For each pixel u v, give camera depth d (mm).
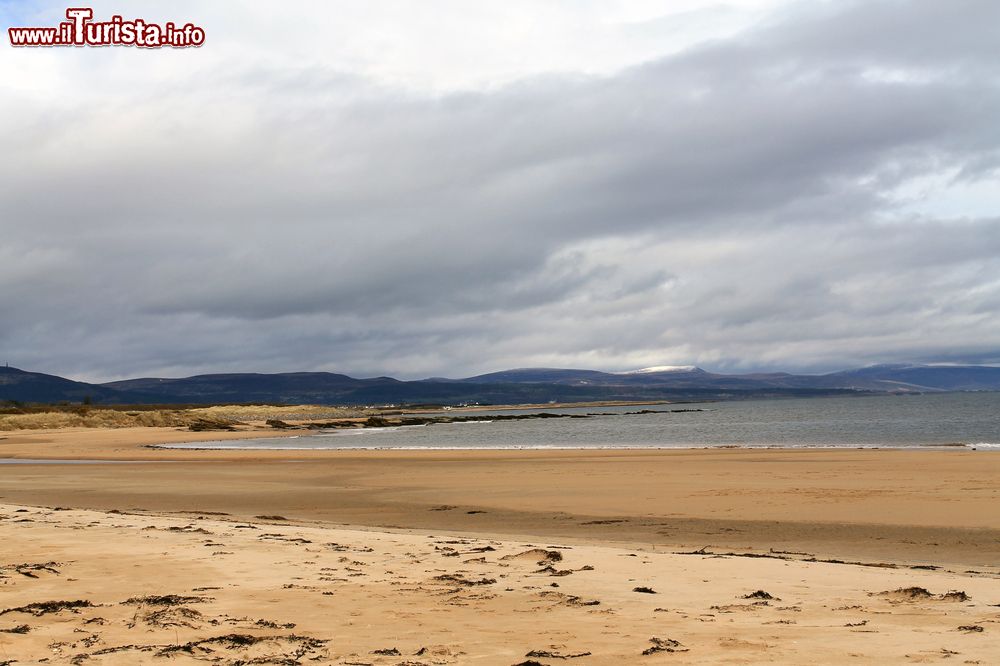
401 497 26047
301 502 25406
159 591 9742
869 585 10516
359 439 78875
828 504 21562
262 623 8047
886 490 23922
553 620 8281
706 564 12219
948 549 15641
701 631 7754
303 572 11148
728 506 21812
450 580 10602
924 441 55438
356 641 7344
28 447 60594
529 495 25469
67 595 9469
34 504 25031
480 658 6727
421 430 106000
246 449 57875
